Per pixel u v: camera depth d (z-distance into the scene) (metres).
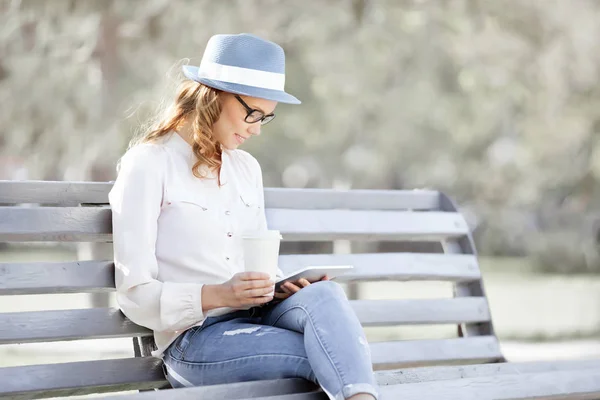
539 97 22.05
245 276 4.59
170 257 4.87
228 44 4.95
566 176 27.12
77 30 16.14
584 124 23.17
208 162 4.94
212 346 4.75
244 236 4.63
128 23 16.34
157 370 5.07
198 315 4.68
